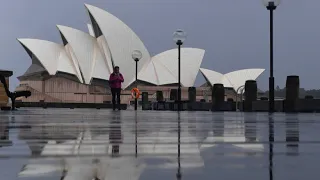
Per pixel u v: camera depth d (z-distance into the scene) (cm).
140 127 498
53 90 6550
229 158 207
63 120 712
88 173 161
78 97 6512
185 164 186
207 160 200
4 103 1479
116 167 177
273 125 553
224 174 159
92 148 257
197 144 284
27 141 305
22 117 852
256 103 1669
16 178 150
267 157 212
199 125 547
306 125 549
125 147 263
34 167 177
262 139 327
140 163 189
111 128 474
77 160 200
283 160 200
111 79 1730
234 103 1877
